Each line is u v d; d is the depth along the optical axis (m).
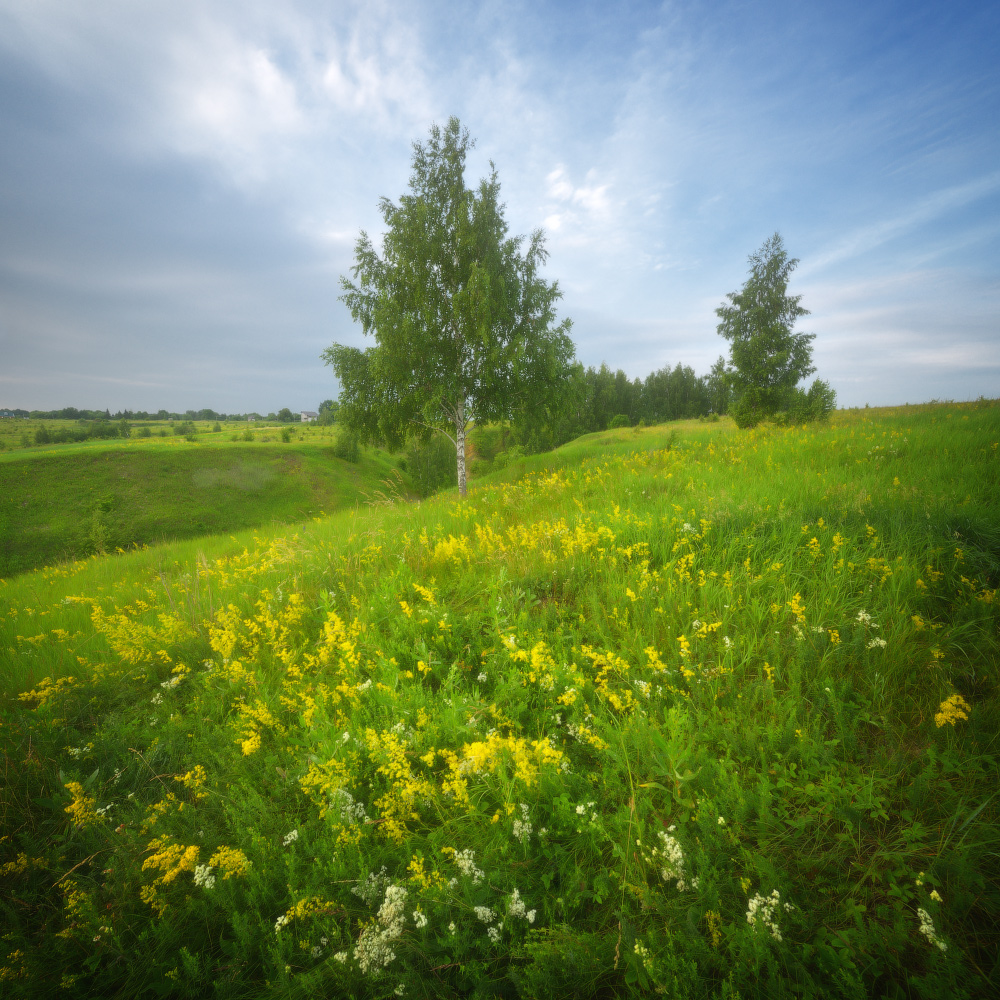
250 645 4.52
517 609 4.33
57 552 44.91
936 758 2.22
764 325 21.14
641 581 4.23
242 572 6.84
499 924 1.91
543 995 1.67
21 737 3.50
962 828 1.95
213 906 2.20
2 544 44.97
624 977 1.73
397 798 2.45
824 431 13.81
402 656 3.86
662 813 2.27
